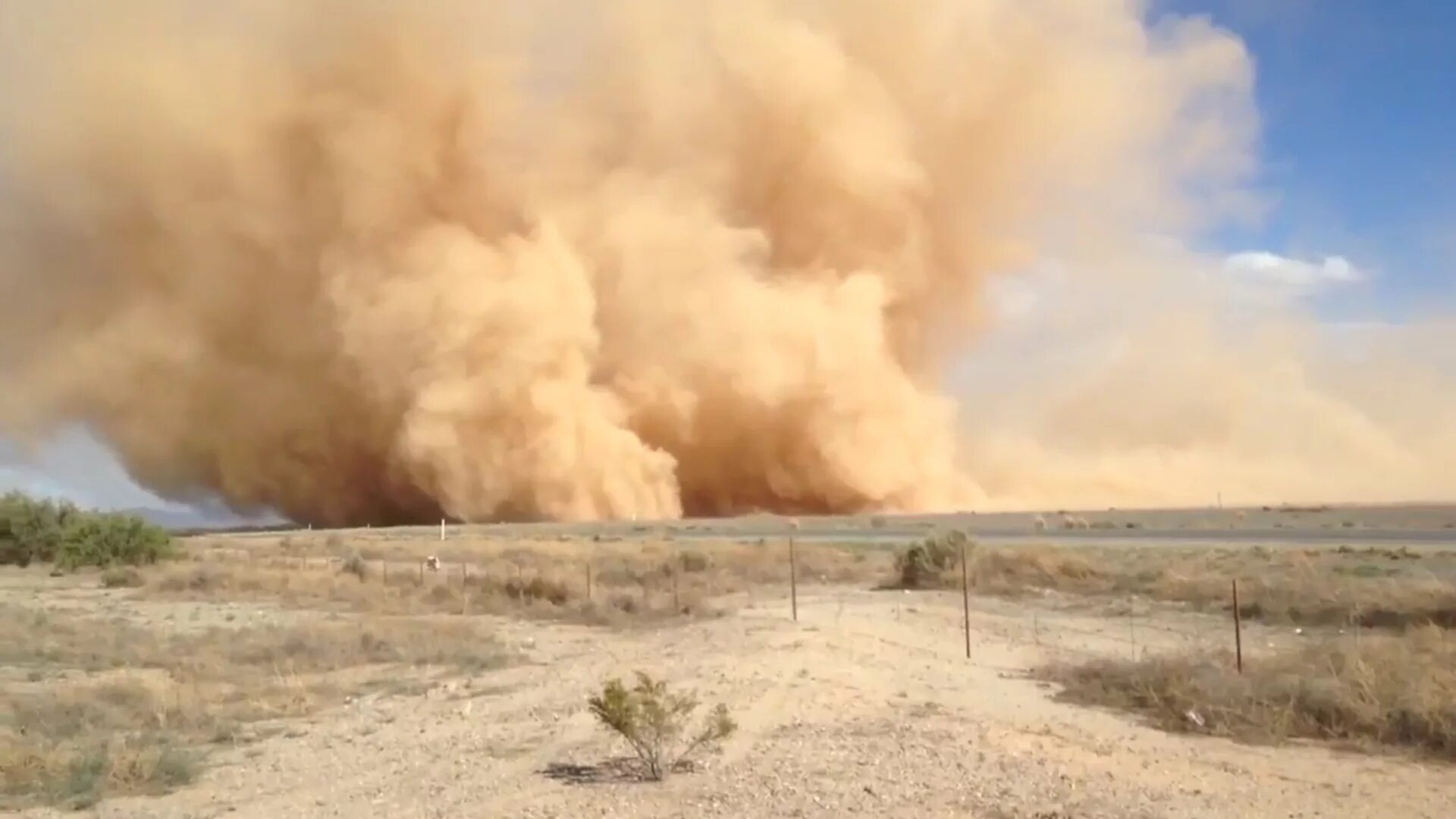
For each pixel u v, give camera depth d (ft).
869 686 44.88
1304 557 85.71
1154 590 73.31
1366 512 172.24
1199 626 60.18
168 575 99.81
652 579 91.81
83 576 111.65
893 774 30.32
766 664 50.75
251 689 48.67
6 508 126.82
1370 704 35.53
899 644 56.18
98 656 57.41
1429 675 37.47
